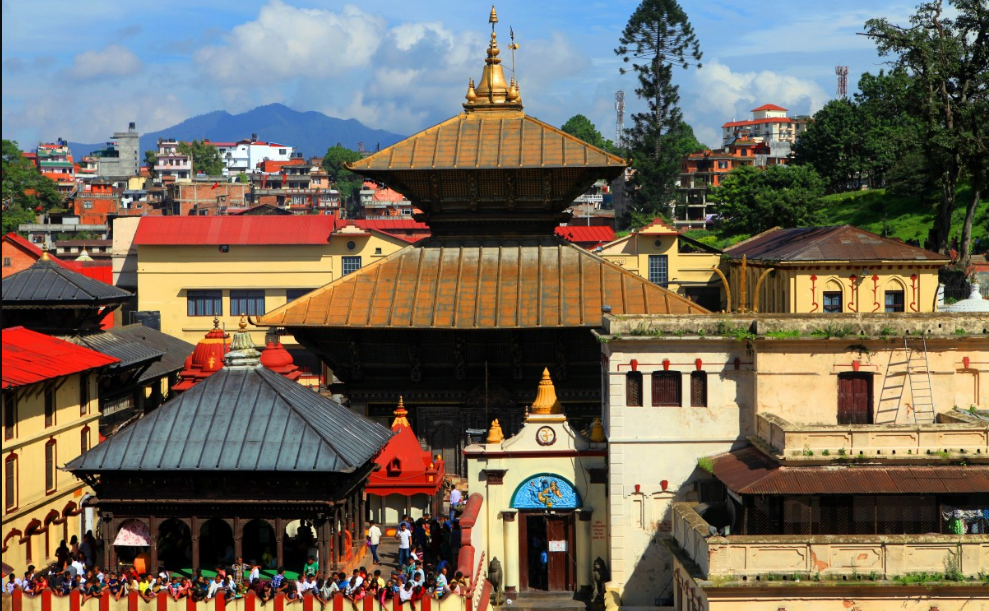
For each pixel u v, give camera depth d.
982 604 47.81
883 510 51.19
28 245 149.00
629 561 57.59
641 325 57.44
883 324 56.00
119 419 87.88
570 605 57.53
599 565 57.94
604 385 61.00
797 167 184.62
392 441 62.78
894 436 51.88
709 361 57.22
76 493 74.94
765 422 55.16
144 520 49.94
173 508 49.56
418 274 73.62
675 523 55.94
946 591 47.81
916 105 112.81
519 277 72.94
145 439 50.25
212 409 51.69
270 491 49.31
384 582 49.22
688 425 57.41
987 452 51.59
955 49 110.00
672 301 70.88
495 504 59.00
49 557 70.44
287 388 54.31
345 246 135.12
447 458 74.00
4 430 64.00
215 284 135.12
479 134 76.12
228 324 135.25
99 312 89.50
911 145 123.62
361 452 51.66
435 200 74.94
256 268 135.50
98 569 50.62
